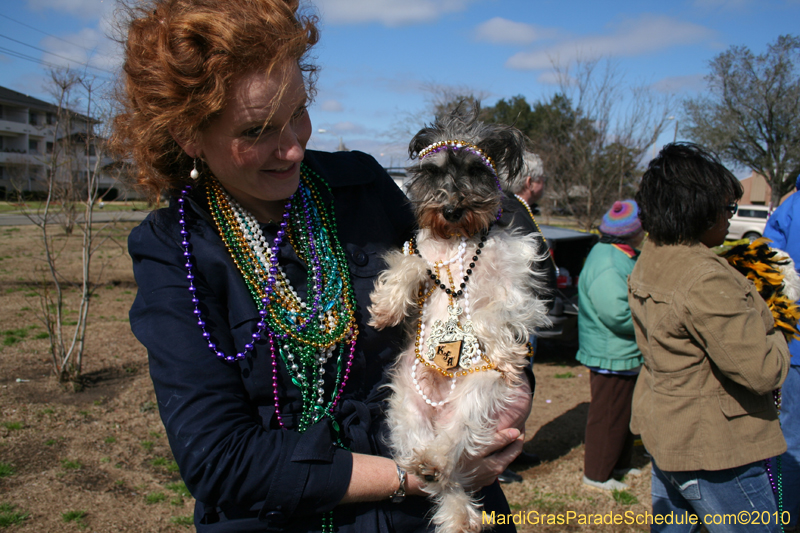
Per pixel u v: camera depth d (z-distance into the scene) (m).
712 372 2.51
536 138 17.39
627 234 4.44
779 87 26.45
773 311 2.78
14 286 11.54
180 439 1.31
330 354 1.61
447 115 2.29
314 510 1.39
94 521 3.93
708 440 2.49
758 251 2.94
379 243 1.89
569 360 8.15
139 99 1.41
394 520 1.58
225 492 1.32
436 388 1.95
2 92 43.62
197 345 1.40
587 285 4.52
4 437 5.07
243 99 1.35
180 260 1.50
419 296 1.98
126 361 7.21
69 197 12.70
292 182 1.55
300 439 1.42
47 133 13.51
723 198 2.61
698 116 28.39
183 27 1.31
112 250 16.62
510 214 2.47
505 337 1.91
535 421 5.99
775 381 2.31
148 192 1.65
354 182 1.91
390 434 1.74
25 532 3.76
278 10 1.41
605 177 16.08
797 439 3.67
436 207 2.00
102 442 5.11
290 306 1.58
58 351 7.41
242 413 1.41
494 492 1.92
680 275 2.55
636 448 5.50
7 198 13.20
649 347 2.71
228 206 1.62
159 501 4.23
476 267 2.02
